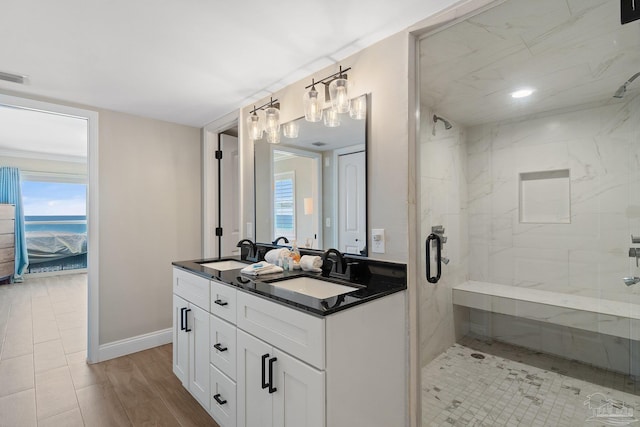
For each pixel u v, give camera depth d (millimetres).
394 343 1478
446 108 1562
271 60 1847
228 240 3191
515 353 1457
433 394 1604
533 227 1403
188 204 3115
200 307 1918
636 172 1166
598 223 1250
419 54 1585
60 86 2184
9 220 5281
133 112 2734
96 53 1748
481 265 1534
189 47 1697
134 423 1804
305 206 2082
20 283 5383
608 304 1239
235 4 1344
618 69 1177
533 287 1414
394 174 1602
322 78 1957
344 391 1217
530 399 1419
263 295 1387
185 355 2090
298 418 1227
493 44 1416
